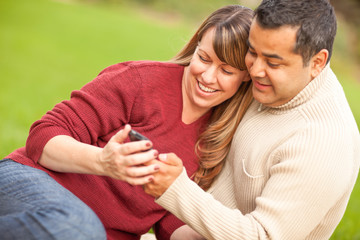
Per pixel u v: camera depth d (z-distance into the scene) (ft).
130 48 40.83
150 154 4.66
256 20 5.02
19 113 18.21
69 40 39.17
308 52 4.95
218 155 6.44
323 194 5.02
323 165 5.00
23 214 4.63
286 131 5.42
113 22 51.80
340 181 5.09
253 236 4.99
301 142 5.13
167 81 6.23
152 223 6.34
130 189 6.03
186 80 6.26
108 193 5.94
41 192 5.00
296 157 5.09
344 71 56.39
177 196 5.08
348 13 72.79
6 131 15.08
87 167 5.11
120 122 6.09
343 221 11.57
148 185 5.11
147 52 40.55
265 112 5.88
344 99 5.64
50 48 35.09
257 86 5.35
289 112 5.53
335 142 5.08
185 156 6.39
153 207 6.21
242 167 5.83
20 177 5.28
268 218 5.04
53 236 4.51
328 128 5.14
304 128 5.22
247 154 5.79
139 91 6.05
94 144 5.98
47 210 4.69
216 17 5.89
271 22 4.85
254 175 5.62
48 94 22.90
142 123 6.16
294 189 5.01
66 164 5.30
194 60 5.98
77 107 5.78
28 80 25.35
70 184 5.71
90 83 6.01
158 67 6.26
